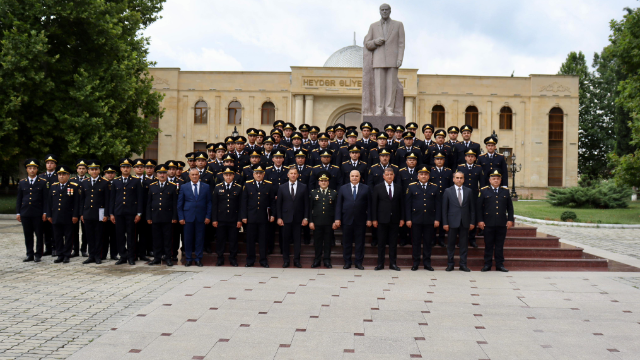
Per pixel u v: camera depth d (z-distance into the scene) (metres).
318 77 42.28
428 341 5.98
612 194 31.58
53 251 12.85
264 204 11.10
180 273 10.20
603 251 14.30
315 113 42.84
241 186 11.40
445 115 44.53
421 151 13.20
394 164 12.62
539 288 8.98
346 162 12.36
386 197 10.71
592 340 6.07
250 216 11.04
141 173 11.62
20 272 10.33
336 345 5.80
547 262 11.30
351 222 10.86
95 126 22.05
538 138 44.75
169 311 7.20
